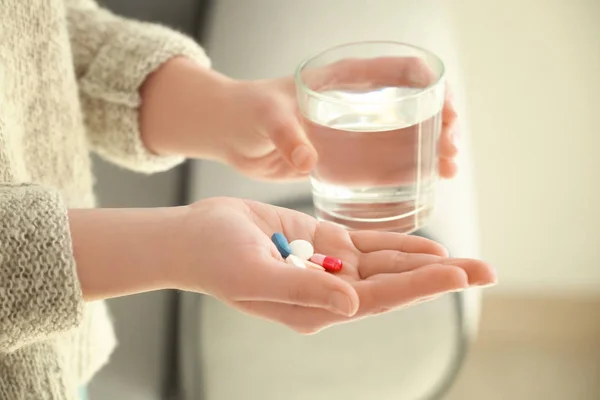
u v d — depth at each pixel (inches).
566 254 53.7
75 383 31.9
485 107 50.6
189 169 40.8
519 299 55.2
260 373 39.4
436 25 42.5
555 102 49.8
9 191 26.1
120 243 26.3
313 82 30.2
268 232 27.6
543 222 53.0
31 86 31.0
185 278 26.0
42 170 31.9
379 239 27.4
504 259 54.4
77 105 32.4
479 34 48.8
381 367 38.9
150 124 33.5
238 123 31.9
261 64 41.1
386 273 26.4
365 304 24.9
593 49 48.2
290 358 39.3
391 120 29.0
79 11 33.8
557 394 52.1
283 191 39.5
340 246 27.4
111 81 33.1
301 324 25.2
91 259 26.4
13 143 29.6
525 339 54.9
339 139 29.2
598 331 54.6
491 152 51.7
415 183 29.9
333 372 39.0
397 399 38.8
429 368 38.8
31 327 25.9
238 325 39.8
